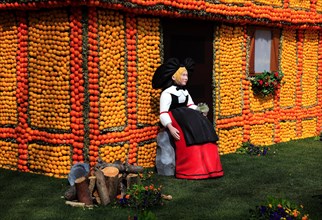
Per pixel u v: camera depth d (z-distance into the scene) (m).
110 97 7.81
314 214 5.83
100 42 7.56
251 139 10.66
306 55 12.08
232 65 10.08
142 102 8.33
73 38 7.45
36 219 5.71
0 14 8.27
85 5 7.30
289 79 11.63
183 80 8.24
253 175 7.91
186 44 9.52
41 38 7.79
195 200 6.46
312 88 12.32
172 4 8.33
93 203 6.39
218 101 9.81
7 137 8.35
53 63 7.67
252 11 10.04
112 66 7.80
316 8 11.86
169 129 7.90
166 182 7.49
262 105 10.91
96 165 7.13
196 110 8.20
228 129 10.05
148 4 7.97
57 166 7.76
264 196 6.67
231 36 10.02
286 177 7.77
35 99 7.95
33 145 8.03
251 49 10.58
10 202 6.39
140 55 8.24
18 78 8.10
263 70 10.96
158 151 8.05
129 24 8.01
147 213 5.25
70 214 5.88
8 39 8.22
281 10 10.84
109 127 7.80
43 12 7.72
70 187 6.78
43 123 7.89
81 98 7.48
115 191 6.37
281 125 11.45
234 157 9.45
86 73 7.44
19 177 7.75
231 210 6.03
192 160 7.70
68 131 7.67
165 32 8.84
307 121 12.22
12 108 8.26
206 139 7.82
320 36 12.43
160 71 8.21
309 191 6.95
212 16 9.18
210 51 9.71
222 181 7.52
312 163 8.88
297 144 11.03
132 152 8.16
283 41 11.40
